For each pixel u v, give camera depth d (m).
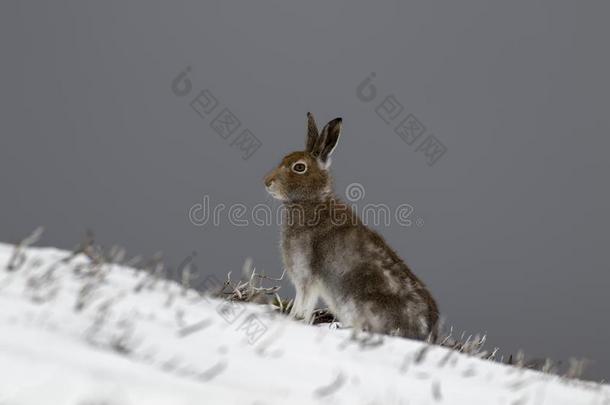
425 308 32.53
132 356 14.07
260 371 15.05
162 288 19.12
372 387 15.67
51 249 19.47
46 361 12.01
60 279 17.03
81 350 13.07
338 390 14.98
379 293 32.41
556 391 18.25
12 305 14.67
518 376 19.30
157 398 11.43
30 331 13.48
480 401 16.30
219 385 13.68
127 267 20.09
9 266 16.97
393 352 18.94
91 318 15.10
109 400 11.07
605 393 19.30
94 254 19.55
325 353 17.27
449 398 16.09
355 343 18.78
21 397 10.84
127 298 17.20
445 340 28.08
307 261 34.38
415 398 15.66
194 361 14.70
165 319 16.59
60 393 11.06
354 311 32.81
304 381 15.09
